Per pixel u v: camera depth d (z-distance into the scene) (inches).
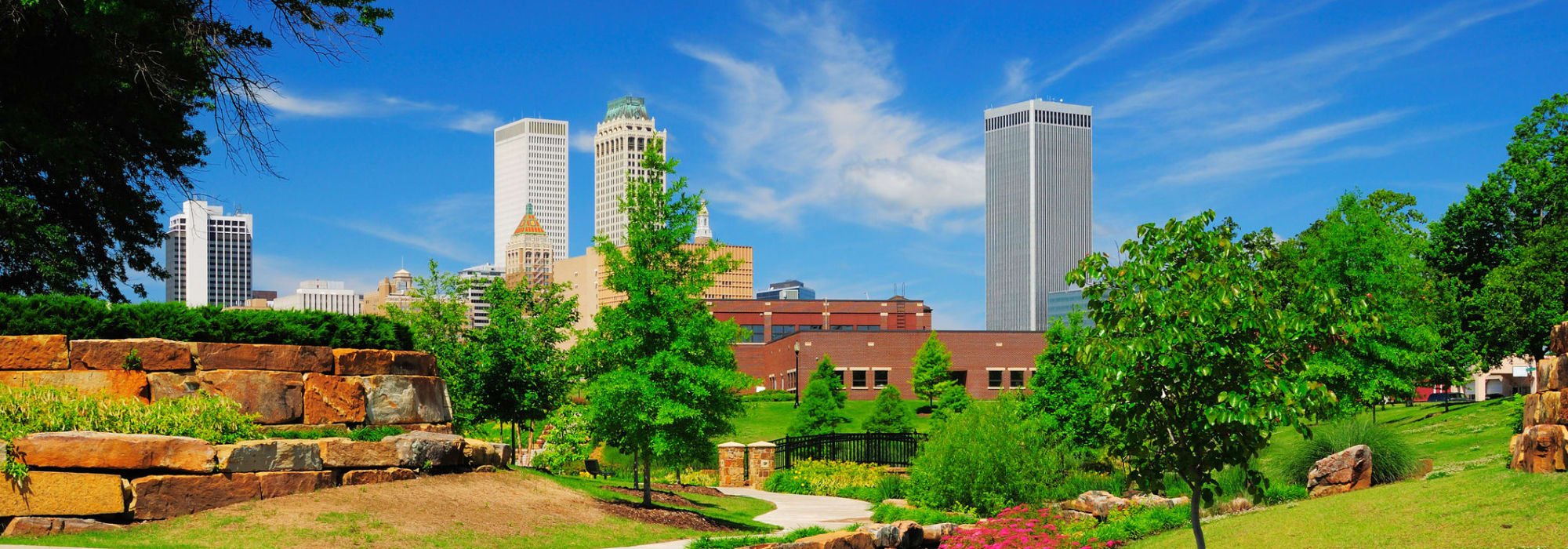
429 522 549.0
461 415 973.8
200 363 605.9
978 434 829.8
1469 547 402.6
